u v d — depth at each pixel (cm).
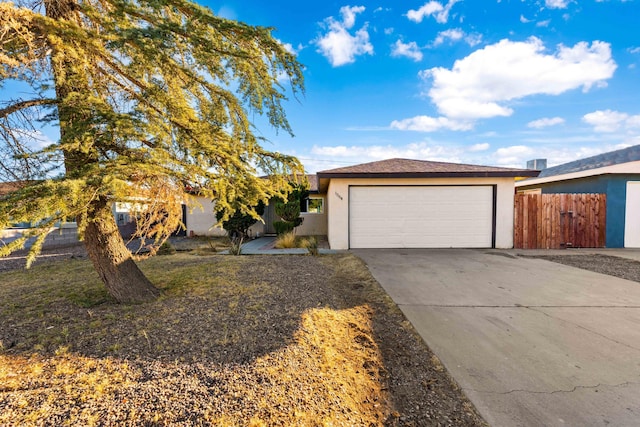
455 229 1012
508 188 991
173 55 375
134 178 331
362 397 243
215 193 413
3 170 321
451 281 596
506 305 459
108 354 275
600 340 341
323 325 366
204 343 297
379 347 331
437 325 386
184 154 378
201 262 779
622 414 221
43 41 302
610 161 1548
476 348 325
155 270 664
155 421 186
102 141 317
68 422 183
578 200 1009
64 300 449
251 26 344
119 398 208
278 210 1265
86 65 336
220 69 396
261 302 434
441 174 969
